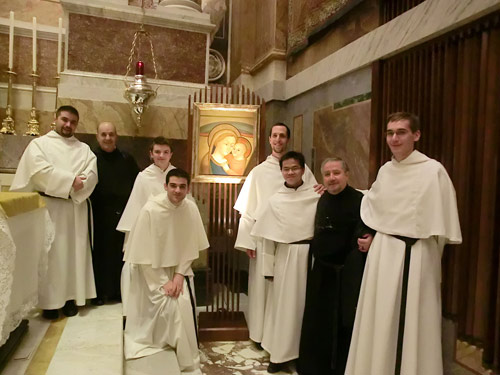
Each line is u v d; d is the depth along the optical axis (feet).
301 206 10.37
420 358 7.34
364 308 8.00
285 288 10.21
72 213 10.54
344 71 13.05
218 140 12.43
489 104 7.98
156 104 14.93
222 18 21.27
